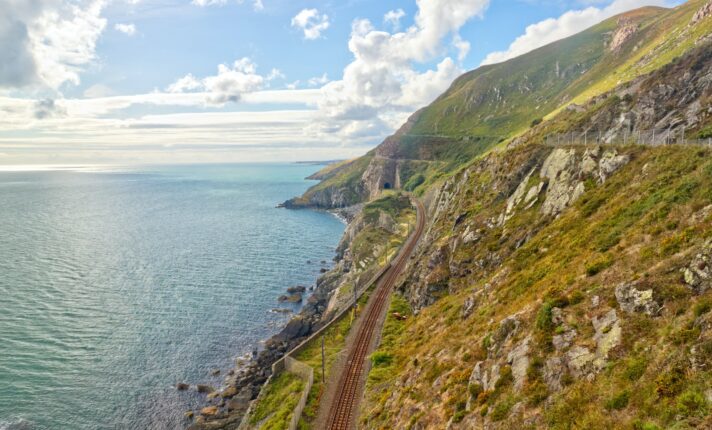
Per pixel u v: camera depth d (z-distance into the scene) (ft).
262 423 170.91
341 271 436.35
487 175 303.68
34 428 195.83
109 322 307.37
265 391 196.34
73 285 382.83
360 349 208.33
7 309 320.50
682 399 54.80
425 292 228.02
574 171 186.39
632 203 122.72
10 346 263.70
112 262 465.88
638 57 432.66
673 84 211.82
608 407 63.93
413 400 121.29
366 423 139.64
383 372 177.58
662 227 95.50
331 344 221.05
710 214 85.40
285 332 292.40
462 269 212.64
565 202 175.73
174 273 432.25
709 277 68.64
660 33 485.97
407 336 202.28
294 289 388.98
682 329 64.03
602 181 161.89
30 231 636.07
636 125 210.38
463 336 137.18
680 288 71.36
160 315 324.39
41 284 381.40
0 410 205.57
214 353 273.13
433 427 98.37
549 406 73.41
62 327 295.07
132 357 261.65
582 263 110.01
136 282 398.21
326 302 353.51
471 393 95.40
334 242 613.52
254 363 258.57
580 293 93.71
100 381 235.20
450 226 288.71
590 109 265.54
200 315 328.90
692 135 156.46
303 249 562.66
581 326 85.20
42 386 226.38
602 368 71.56
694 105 186.19
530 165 243.40
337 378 183.32
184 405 220.02
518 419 76.23
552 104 645.92
